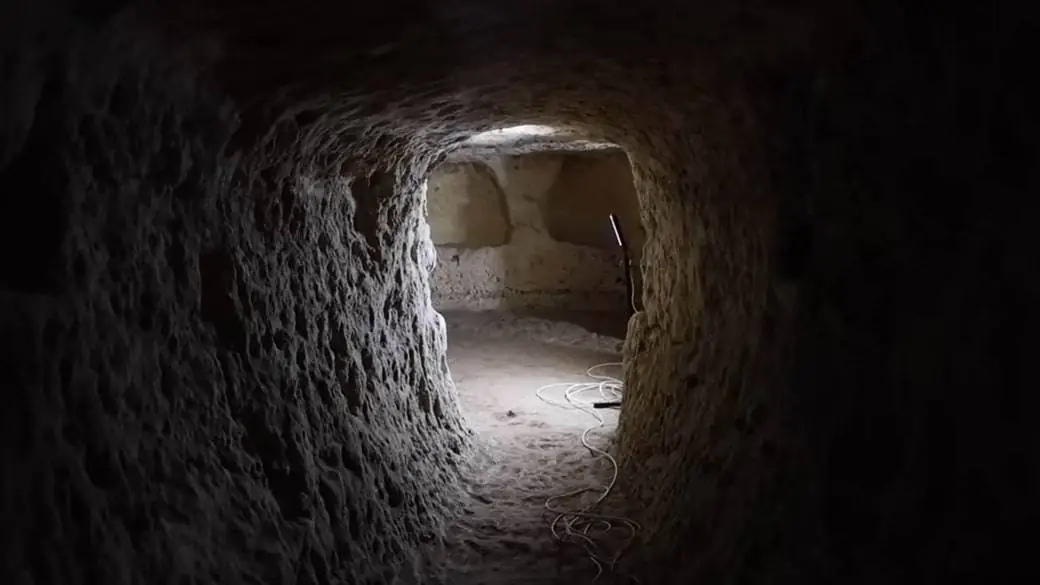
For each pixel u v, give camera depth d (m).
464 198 8.37
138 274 1.48
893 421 1.42
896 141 1.39
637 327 3.79
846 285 1.60
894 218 1.42
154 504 1.43
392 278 3.38
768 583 1.79
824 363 1.70
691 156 2.73
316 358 2.45
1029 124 1.07
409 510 2.78
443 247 8.36
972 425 1.20
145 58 1.33
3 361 1.06
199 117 1.65
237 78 1.66
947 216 1.27
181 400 1.62
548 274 8.19
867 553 1.45
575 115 3.08
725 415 2.39
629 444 3.56
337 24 1.48
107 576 1.21
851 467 1.55
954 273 1.25
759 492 1.96
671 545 2.53
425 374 3.65
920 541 1.31
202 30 1.36
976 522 1.19
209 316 1.88
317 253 2.59
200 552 1.49
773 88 1.82
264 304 2.09
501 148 5.79
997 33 1.08
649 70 2.07
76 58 1.13
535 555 2.82
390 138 2.88
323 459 2.27
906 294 1.40
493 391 5.50
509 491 3.49
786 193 1.91
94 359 1.30
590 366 6.26
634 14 1.56
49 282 1.17
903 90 1.33
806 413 1.76
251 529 1.72
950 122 1.23
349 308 2.83
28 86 1.04
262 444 1.94
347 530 2.21
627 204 7.96
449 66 1.96
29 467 1.08
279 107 1.93
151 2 1.15
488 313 8.11
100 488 1.28
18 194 1.14
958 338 1.24
